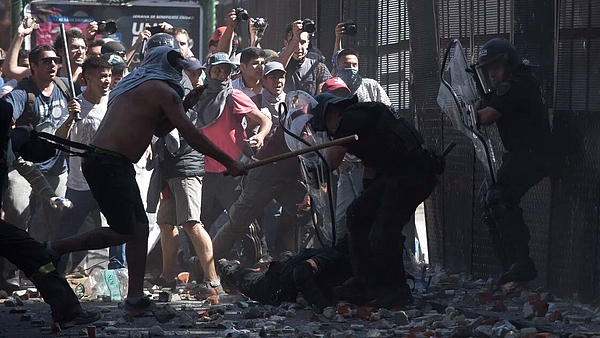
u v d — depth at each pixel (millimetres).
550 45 21094
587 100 19609
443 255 25000
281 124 19109
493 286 20719
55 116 23391
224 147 24812
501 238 20766
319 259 19312
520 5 21438
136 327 17594
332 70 29812
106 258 23719
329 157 18656
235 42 31047
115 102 18453
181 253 26688
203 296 21859
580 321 17281
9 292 22938
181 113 17969
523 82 20297
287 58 27797
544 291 20547
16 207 23484
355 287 19109
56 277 17016
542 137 20422
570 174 20031
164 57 18578
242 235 25156
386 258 18984
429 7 24688
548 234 20719
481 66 20547
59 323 17109
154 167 23250
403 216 18891
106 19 36469
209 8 37438
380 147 18500
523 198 21703
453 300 20281
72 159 23578
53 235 24031
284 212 25781
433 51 24734
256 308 18672
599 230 19156
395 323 17547
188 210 22781
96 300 22031
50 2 36188
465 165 23656
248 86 26797
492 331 15984
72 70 26266
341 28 28281
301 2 33312
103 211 18281
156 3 36844
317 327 17062
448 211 24625
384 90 28359
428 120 25156
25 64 29328
